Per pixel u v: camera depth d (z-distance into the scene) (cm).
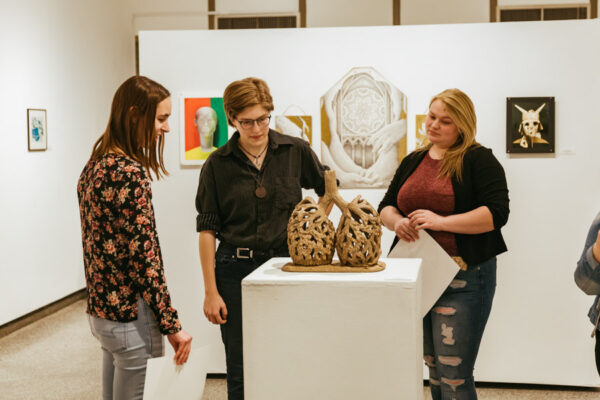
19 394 409
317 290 165
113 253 195
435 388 252
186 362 197
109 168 194
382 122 399
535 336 396
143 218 193
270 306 167
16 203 593
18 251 593
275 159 243
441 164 239
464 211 237
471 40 389
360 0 796
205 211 243
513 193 391
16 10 600
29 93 621
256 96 222
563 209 389
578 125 384
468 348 237
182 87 405
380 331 164
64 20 697
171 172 409
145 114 204
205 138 404
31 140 618
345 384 167
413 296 162
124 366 202
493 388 400
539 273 393
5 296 568
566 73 383
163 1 858
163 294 197
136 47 854
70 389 416
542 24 383
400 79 396
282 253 241
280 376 169
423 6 787
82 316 635
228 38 402
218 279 244
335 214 412
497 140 390
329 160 404
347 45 398
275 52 402
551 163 388
